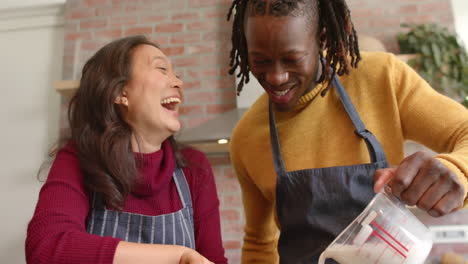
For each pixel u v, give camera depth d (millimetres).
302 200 830
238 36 881
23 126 2697
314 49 725
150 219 881
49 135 2664
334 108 882
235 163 1029
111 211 864
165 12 2783
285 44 677
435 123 771
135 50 956
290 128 907
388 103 839
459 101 2221
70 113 983
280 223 883
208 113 2588
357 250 586
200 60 2682
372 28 2539
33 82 2762
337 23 764
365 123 843
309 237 819
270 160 933
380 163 790
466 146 668
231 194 2461
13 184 2609
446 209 585
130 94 918
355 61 845
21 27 2840
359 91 866
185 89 2643
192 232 960
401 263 576
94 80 931
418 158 599
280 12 677
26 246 716
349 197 791
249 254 1048
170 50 2717
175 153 1010
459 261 979
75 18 2812
